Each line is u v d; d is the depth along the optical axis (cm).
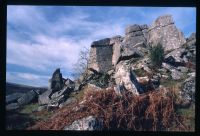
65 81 853
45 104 818
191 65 873
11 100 801
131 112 772
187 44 889
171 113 773
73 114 782
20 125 782
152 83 825
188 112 776
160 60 883
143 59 899
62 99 821
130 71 845
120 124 766
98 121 757
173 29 881
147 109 777
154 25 898
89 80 854
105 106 779
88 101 794
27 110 808
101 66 872
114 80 849
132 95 791
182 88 812
